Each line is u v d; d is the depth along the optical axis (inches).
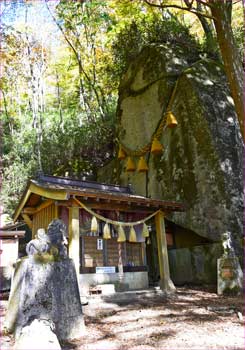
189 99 442.0
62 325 167.2
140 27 599.2
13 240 459.8
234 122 424.8
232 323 186.2
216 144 400.8
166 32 560.1
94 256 307.4
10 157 682.2
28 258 174.6
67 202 281.0
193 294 300.7
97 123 649.6
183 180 421.4
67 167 617.9
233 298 272.2
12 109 880.9
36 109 818.8
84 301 249.3
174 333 169.6
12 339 165.6
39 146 651.5
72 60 808.3
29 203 336.8
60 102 869.8
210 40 542.6
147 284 328.2
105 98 743.7
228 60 296.0
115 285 295.3
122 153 528.7
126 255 329.1
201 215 386.9
